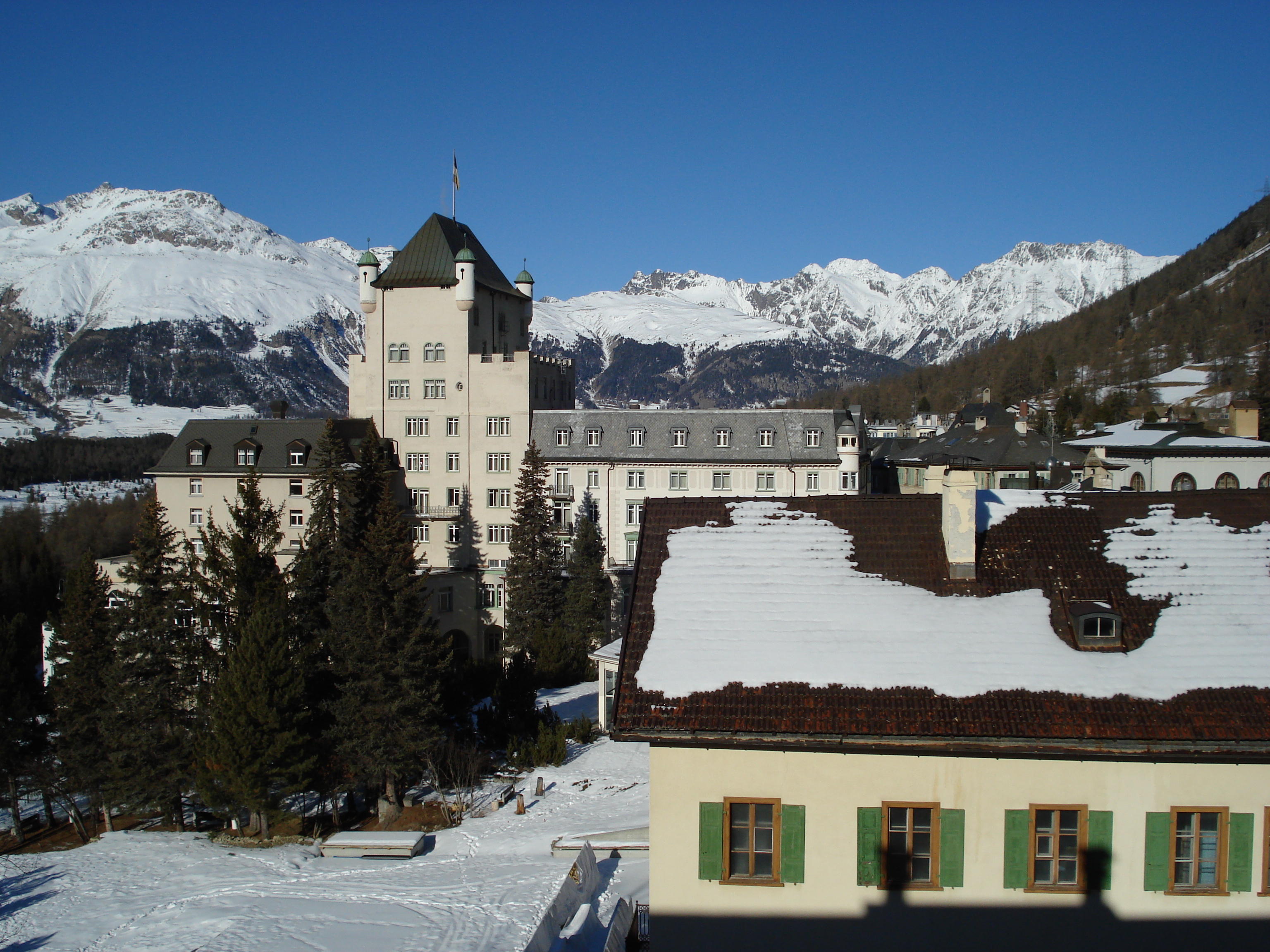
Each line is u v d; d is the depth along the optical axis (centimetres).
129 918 4103
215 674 5784
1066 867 2452
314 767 5297
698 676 2588
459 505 10706
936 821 2452
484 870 4284
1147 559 2856
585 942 3058
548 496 10038
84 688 5809
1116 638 2617
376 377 10856
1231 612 2688
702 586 2856
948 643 2636
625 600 9931
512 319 11981
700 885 2498
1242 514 2988
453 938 3425
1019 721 2428
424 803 5600
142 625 5744
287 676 5156
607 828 4716
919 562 2884
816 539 2983
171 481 9838
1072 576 2820
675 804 2509
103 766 5781
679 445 10331
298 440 9856
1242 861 2398
